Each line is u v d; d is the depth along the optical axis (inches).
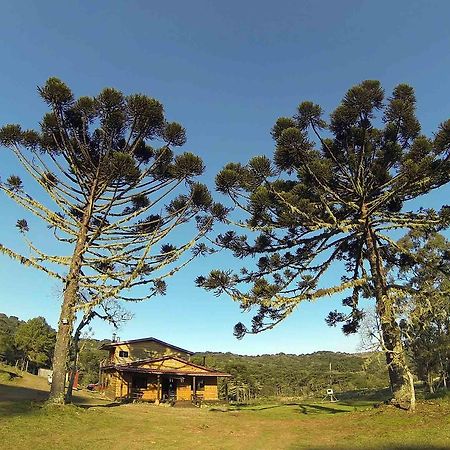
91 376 2250.2
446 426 553.3
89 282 770.2
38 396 927.0
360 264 883.4
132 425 636.7
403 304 731.4
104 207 770.2
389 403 720.3
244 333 858.8
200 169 774.5
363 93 730.8
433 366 1238.9
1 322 3129.9
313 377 2726.4
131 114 717.3
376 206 741.9
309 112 757.9
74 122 776.3
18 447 444.5
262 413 886.4
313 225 782.5
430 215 785.6
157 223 868.6
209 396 1423.5
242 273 908.6
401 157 752.3
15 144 743.1
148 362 1379.2
